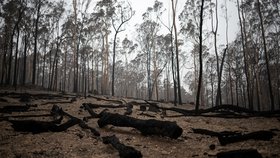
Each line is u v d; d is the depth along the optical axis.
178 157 5.16
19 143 6.08
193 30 29.84
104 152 5.52
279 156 4.86
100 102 17.14
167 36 39.00
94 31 38.38
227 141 6.09
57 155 5.22
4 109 10.88
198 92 13.53
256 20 31.05
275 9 29.22
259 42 32.03
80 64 44.62
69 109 12.74
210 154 5.16
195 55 43.12
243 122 10.98
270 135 6.18
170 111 14.86
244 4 28.89
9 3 30.08
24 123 7.18
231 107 12.91
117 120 7.55
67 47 41.53
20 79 47.28
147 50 41.47
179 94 25.31
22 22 32.53
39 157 5.04
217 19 24.05
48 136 6.90
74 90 33.78
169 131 6.22
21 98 15.51
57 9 37.22
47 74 65.44
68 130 7.76
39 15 33.03
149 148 5.86
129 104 13.59
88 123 9.10
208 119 11.70
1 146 5.75
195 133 7.72
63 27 35.88
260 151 5.30
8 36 32.75
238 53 36.12
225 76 46.22
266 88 45.41
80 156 5.20
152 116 11.15
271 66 38.88
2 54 41.03
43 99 17.41
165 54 42.19
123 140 6.60
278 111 12.32
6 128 7.60
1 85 28.16
